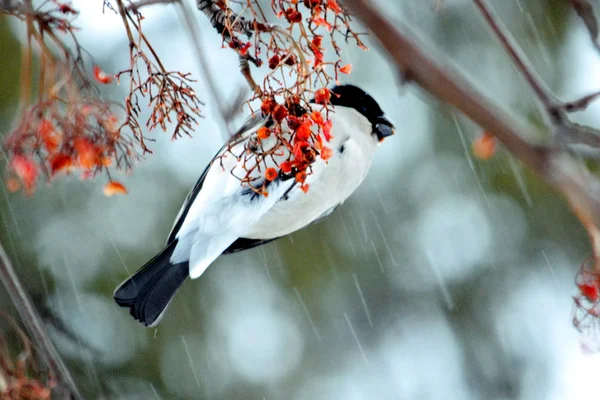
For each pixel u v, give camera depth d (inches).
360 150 316.2
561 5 472.4
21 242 402.3
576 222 475.5
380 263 469.1
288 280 453.4
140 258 412.8
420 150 476.4
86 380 392.5
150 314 278.2
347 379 463.5
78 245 409.7
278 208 312.0
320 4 207.3
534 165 182.9
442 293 480.4
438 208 474.3
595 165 419.2
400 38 177.8
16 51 386.6
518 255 481.1
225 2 213.0
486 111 178.4
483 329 488.1
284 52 214.8
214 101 212.5
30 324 231.0
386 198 473.7
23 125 206.4
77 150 209.5
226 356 429.1
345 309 465.4
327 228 466.0
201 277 438.9
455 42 478.9
